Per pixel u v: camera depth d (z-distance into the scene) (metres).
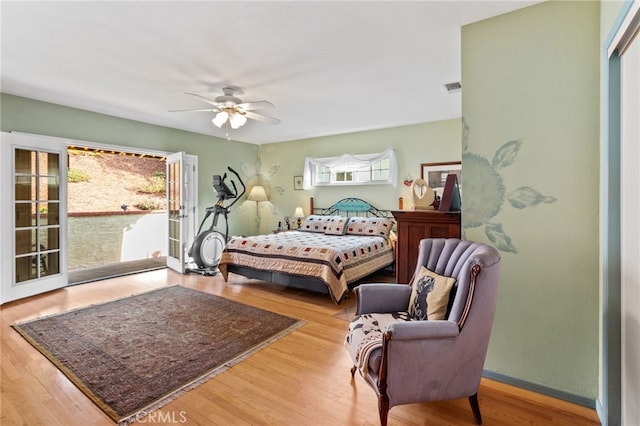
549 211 1.93
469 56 2.17
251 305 3.53
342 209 5.86
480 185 2.14
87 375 2.11
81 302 3.58
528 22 1.97
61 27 2.22
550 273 1.93
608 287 1.63
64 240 4.12
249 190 6.85
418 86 3.40
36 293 3.79
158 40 2.41
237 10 2.02
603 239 1.69
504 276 2.06
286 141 6.61
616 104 1.60
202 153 5.88
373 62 2.81
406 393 1.57
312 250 3.73
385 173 5.42
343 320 3.12
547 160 1.93
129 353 2.41
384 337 1.52
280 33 2.30
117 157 7.00
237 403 1.85
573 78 1.85
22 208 3.70
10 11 2.02
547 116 1.92
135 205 7.30
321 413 1.77
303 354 2.43
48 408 1.78
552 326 1.93
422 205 2.78
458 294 1.68
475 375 1.69
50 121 3.98
